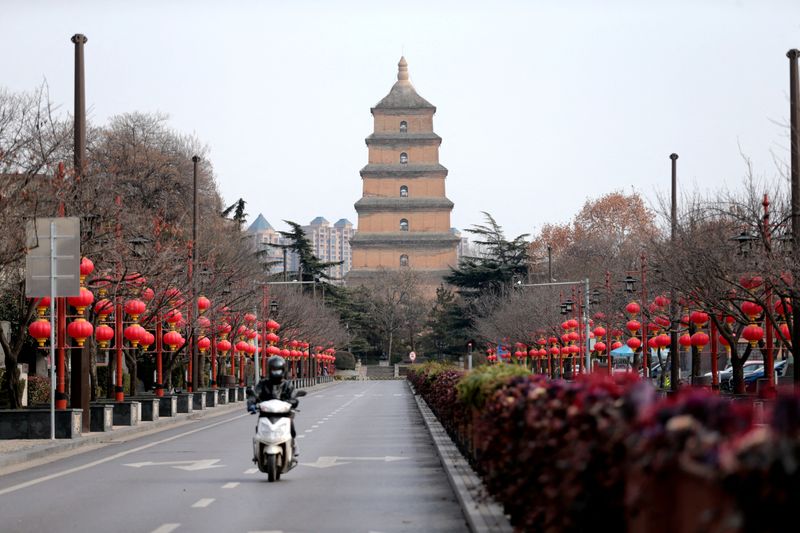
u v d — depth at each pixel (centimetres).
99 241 5050
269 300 10981
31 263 3916
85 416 4481
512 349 14075
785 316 4366
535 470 1290
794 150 3950
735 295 4659
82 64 4556
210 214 11131
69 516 2077
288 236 19488
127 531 1875
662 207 6316
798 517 606
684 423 762
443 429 4312
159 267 5641
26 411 4044
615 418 957
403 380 19388
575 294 10812
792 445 623
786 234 4372
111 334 4650
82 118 4562
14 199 3834
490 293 17938
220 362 9569
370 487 2558
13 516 2080
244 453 3650
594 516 1005
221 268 7925
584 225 16450
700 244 4956
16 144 4528
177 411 6544
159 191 10181
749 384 7362
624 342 10862
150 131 12006
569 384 1331
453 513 2092
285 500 2319
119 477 2855
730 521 641
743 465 641
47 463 3319
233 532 1861
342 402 8750
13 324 7138
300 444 4044
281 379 2847
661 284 5716
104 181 5684
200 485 2636
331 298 19512
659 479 804
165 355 8650
